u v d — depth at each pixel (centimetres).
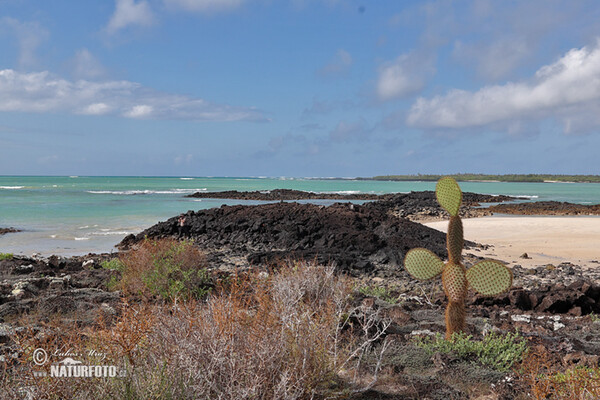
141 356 368
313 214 2250
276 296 556
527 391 447
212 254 1745
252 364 365
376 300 859
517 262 1606
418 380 480
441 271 621
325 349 422
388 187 11969
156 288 843
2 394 324
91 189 7481
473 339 610
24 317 680
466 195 6631
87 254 1706
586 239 2108
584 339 660
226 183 14012
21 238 2111
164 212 3509
